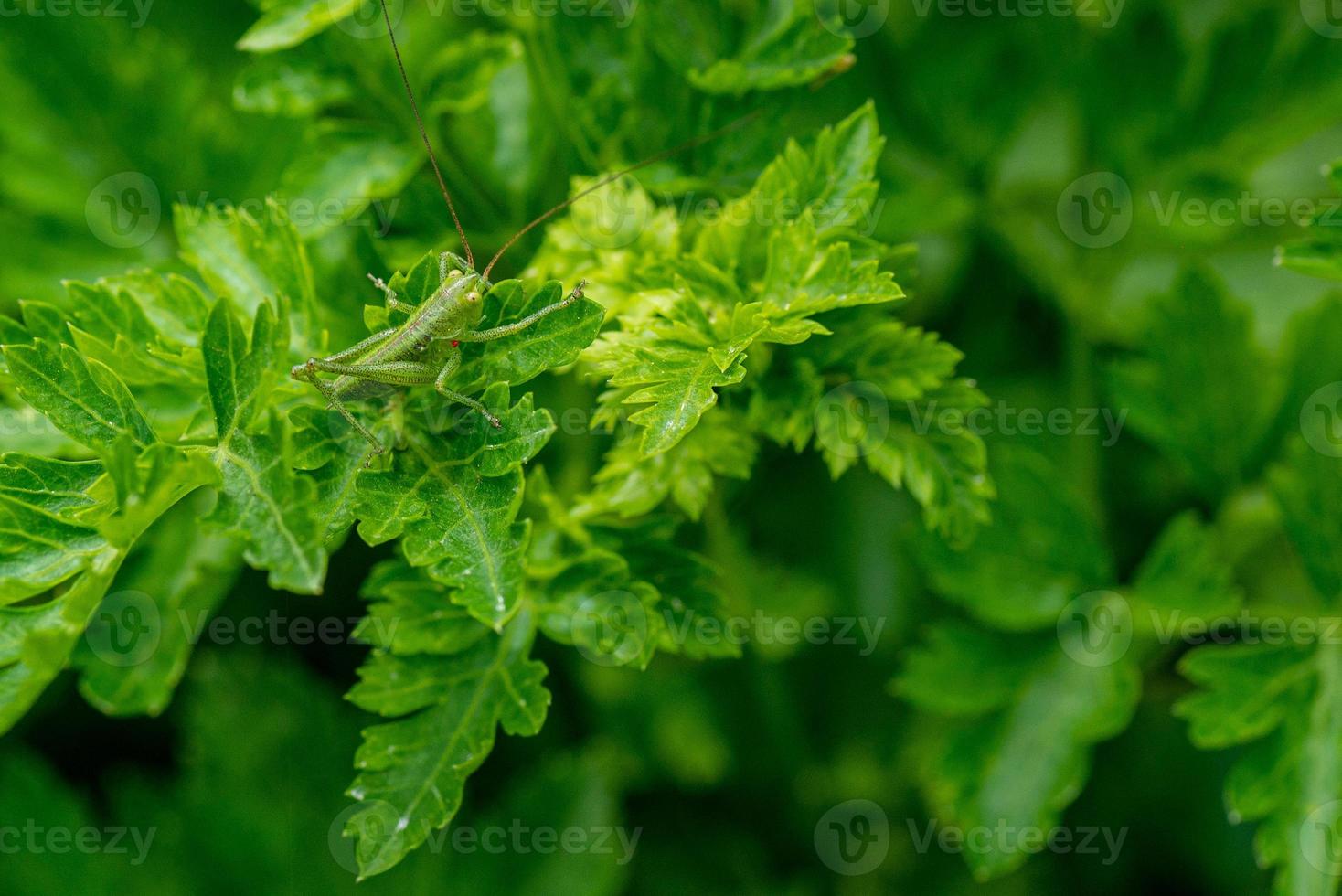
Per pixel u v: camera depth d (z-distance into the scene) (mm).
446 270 312
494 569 301
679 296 314
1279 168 389
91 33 348
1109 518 373
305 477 298
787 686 371
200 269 321
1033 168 384
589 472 344
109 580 299
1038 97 374
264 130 350
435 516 304
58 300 347
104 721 376
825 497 371
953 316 379
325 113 346
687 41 329
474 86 333
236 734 365
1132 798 372
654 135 330
